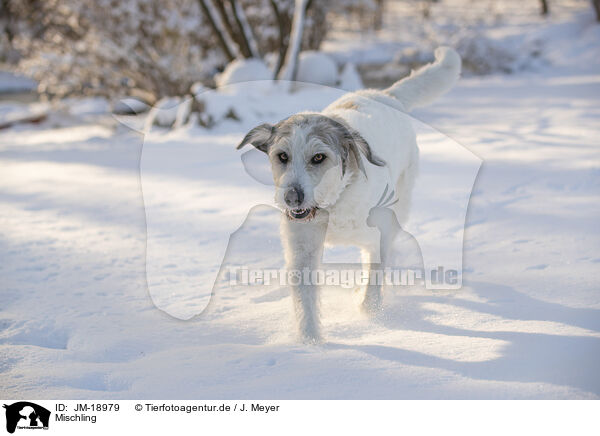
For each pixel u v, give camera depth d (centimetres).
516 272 384
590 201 522
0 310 370
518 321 312
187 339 319
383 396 238
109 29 1536
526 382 242
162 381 259
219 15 1536
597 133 838
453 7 4541
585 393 232
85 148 1104
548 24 3119
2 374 272
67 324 345
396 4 5234
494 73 2264
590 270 375
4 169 884
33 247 506
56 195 700
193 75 1560
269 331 328
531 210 510
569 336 285
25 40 1700
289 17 1619
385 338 301
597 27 2742
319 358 275
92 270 448
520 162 684
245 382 256
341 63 2586
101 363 287
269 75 1161
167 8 1568
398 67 2267
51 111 1797
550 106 1189
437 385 243
